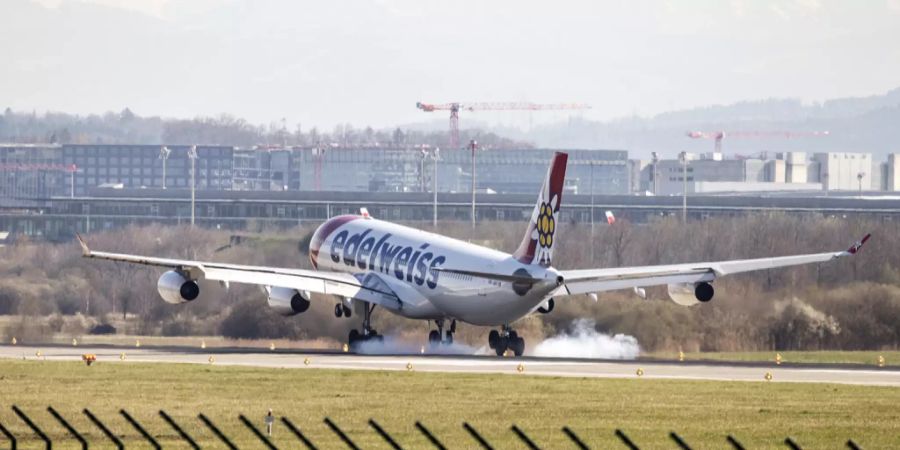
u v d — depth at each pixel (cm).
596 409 18512
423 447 15538
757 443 15825
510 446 15650
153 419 17638
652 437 16238
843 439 16100
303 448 15438
